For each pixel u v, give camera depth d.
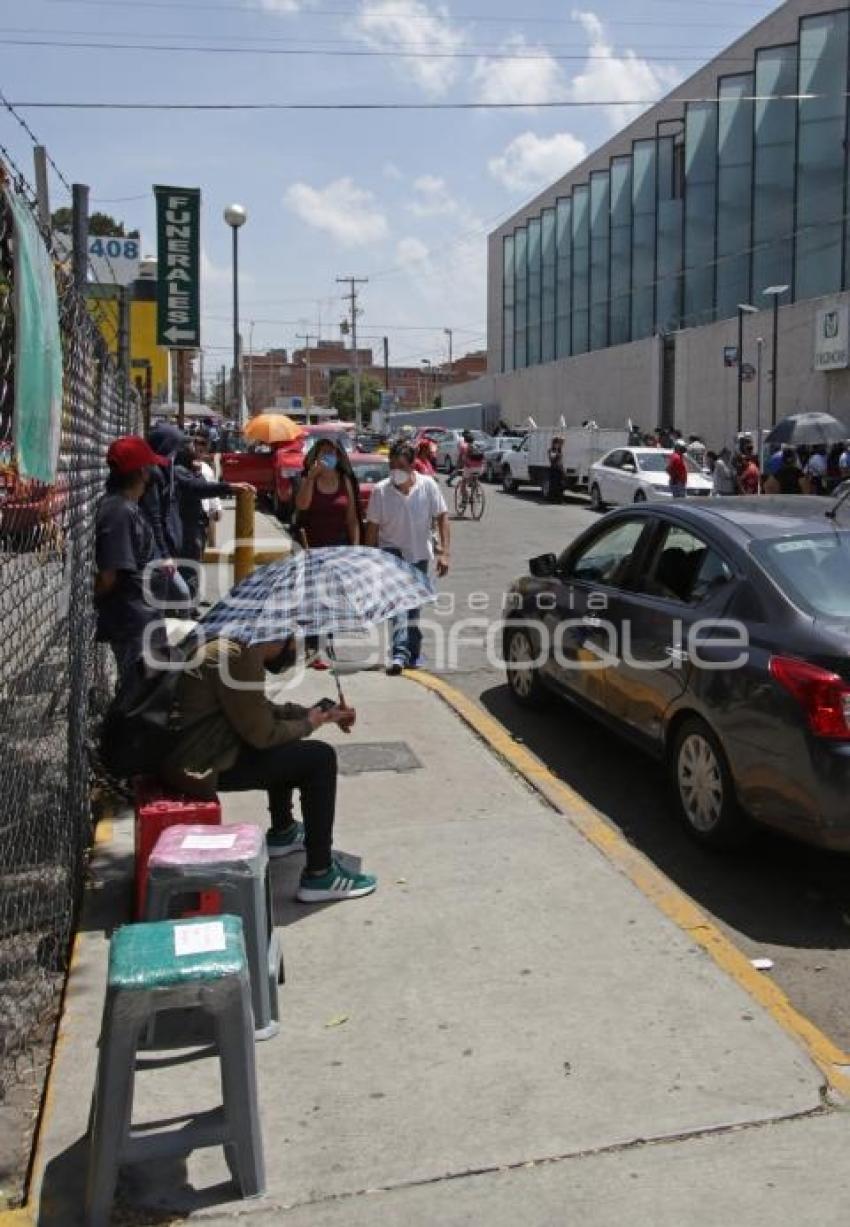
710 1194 2.96
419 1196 2.96
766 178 37.62
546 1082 3.45
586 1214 2.89
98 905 4.67
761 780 4.88
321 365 134.62
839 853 5.01
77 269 5.92
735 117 39.47
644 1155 3.11
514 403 60.25
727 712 5.07
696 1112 3.29
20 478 3.38
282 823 5.15
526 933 4.41
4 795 4.60
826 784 4.59
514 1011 3.85
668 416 41.53
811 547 5.43
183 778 4.36
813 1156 3.10
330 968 4.16
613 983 4.02
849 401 29.84
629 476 25.81
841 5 35.72
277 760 4.57
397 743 6.86
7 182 3.03
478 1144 3.17
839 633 4.75
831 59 34.59
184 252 16.30
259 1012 3.69
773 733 4.79
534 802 5.86
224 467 24.64
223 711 4.39
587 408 48.97
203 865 3.64
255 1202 2.95
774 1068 3.51
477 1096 3.38
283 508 22.39
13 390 3.02
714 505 6.24
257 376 135.38
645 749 5.99
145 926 3.03
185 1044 3.64
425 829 5.48
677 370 39.78
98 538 5.58
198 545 9.89
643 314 47.38
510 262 64.88
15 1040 3.72
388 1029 3.76
